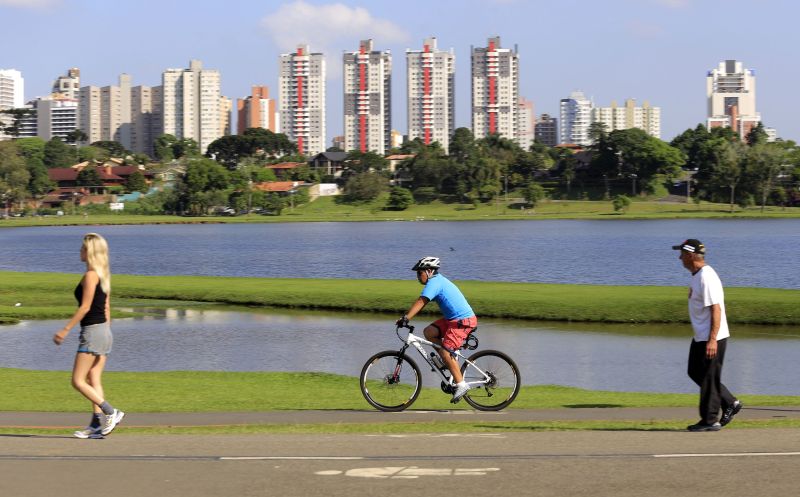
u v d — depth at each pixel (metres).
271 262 110.25
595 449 13.21
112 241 170.62
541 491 10.64
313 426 15.90
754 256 111.44
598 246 138.38
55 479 11.48
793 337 37.16
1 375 25.58
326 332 40.66
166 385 23.64
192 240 170.00
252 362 32.94
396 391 18.22
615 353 33.88
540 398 21.36
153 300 55.47
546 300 46.97
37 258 122.50
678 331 39.69
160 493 10.74
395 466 12.05
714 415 15.05
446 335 17.84
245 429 15.60
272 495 10.60
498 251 128.12
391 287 56.59
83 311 14.62
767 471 11.55
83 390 14.65
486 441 14.02
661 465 11.98
